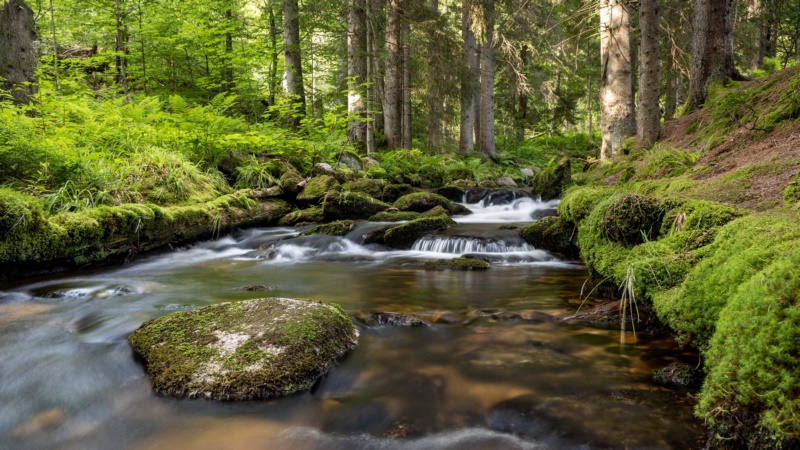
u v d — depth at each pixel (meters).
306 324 2.97
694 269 2.77
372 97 15.84
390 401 2.42
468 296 4.43
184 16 14.12
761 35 18.50
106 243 6.10
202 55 14.31
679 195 4.80
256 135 10.39
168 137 9.03
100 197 6.53
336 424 2.23
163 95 14.31
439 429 2.15
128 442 2.15
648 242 3.63
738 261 2.32
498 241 6.84
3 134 6.13
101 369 2.81
